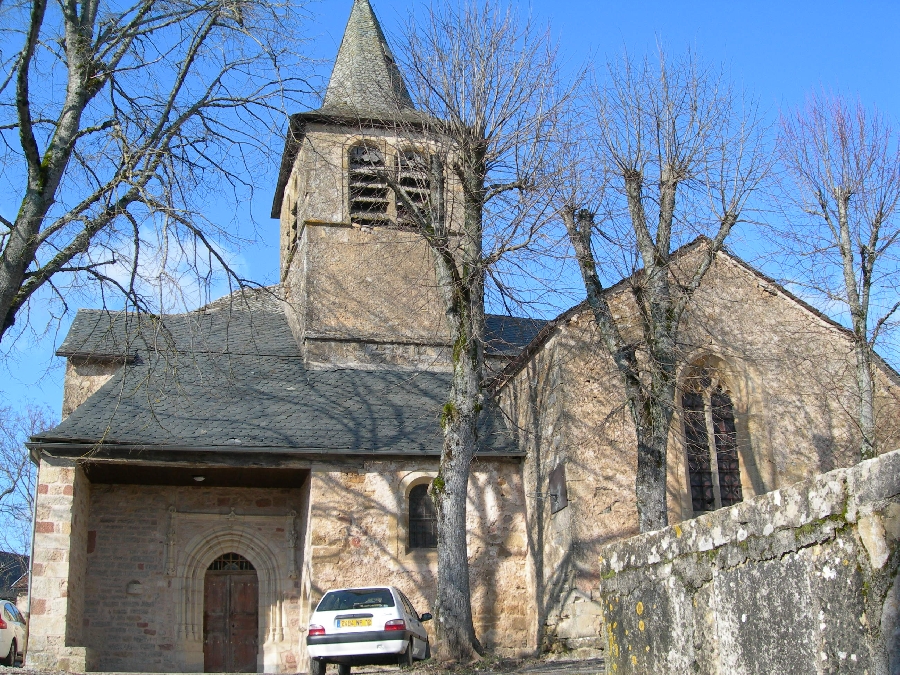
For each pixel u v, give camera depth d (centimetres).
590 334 1839
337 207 2383
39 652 1636
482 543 1928
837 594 426
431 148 1800
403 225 2136
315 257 2336
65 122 1173
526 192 1623
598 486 1758
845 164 1823
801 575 452
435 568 1875
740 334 1919
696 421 1870
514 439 2030
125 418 1883
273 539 1998
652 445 1512
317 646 1434
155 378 2069
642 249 1602
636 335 1822
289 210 2689
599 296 1600
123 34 1207
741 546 502
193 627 1920
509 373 2073
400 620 1455
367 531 1869
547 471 1858
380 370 2275
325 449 1872
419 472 1923
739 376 1898
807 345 1920
